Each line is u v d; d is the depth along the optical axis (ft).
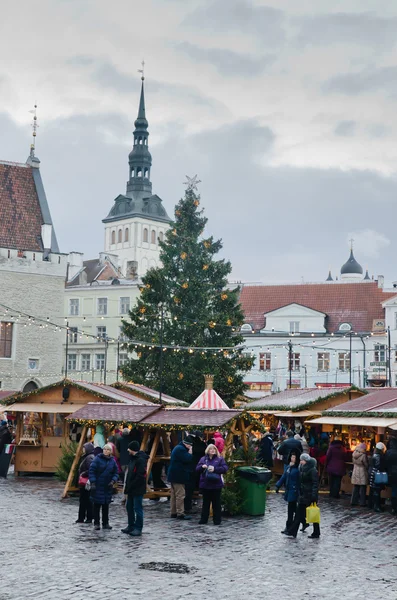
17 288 195.93
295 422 110.73
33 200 206.28
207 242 187.73
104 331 285.64
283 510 74.69
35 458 102.68
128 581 43.60
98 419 78.33
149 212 549.54
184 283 177.47
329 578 45.73
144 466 58.75
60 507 72.23
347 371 279.90
